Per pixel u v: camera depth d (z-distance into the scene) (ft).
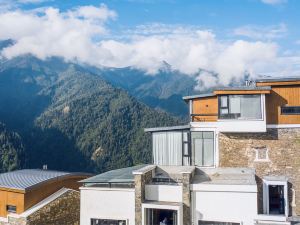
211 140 87.86
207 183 76.33
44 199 94.94
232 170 85.46
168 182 82.74
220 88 84.12
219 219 74.49
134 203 76.84
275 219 75.92
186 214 74.69
